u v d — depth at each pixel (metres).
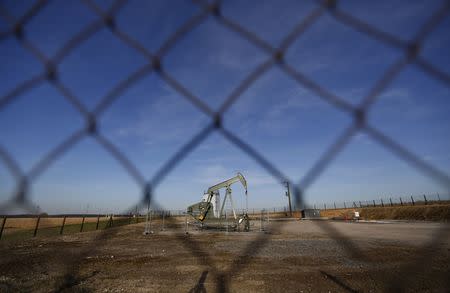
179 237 19.83
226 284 7.30
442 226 24.16
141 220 37.03
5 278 8.00
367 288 6.79
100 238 18.91
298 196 1.70
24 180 1.68
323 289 6.80
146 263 10.11
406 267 8.72
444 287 6.76
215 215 27.31
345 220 40.78
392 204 49.84
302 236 19.20
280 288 6.94
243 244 15.36
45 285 7.30
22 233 18.55
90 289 6.95
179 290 6.85
